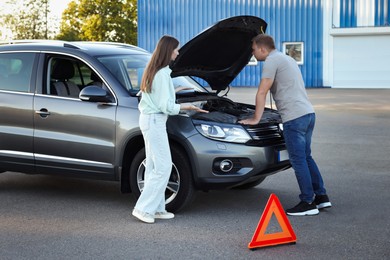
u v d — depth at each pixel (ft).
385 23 94.07
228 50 23.24
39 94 23.16
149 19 102.37
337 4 95.81
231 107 23.50
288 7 97.71
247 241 18.12
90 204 22.97
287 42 98.22
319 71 97.45
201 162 20.43
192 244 17.84
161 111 19.77
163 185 20.18
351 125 47.44
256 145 20.75
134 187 21.65
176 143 20.94
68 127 22.41
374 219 20.42
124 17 211.41
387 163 31.01
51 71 23.35
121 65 23.12
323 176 27.76
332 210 21.65
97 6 209.67
